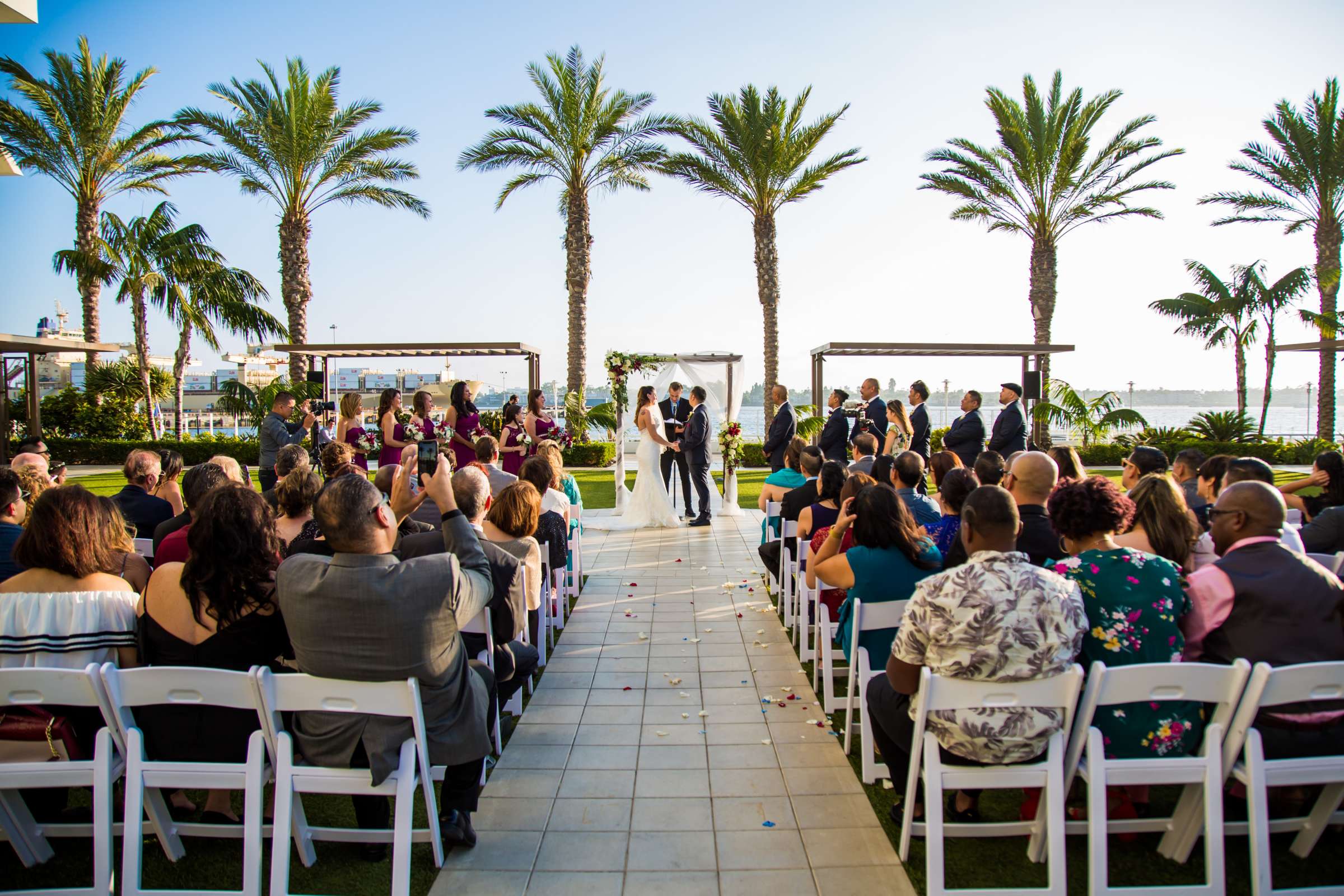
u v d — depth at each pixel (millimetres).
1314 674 2324
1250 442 19062
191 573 2609
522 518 4094
